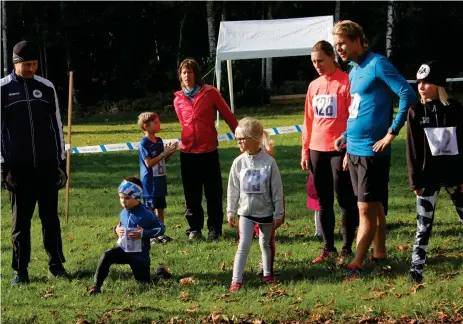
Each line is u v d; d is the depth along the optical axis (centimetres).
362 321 598
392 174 1366
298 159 1630
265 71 4134
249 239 717
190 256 849
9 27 4125
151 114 938
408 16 3791
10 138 756
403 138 1956
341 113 770
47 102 766
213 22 3922
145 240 739
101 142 2223
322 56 768
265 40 2394
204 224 1048
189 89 926
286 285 715
